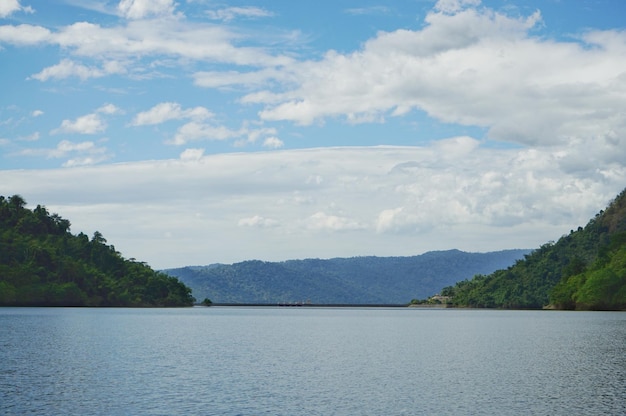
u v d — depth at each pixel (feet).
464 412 167.32
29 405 174.50
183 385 208.44
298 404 177.88
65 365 257.14
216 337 440.04
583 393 193.06
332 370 248.52
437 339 421.18
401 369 251.80
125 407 172.45
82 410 168.66
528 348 338.34
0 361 268.82
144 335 439.22
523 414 164.86
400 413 166.61
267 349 342.44
